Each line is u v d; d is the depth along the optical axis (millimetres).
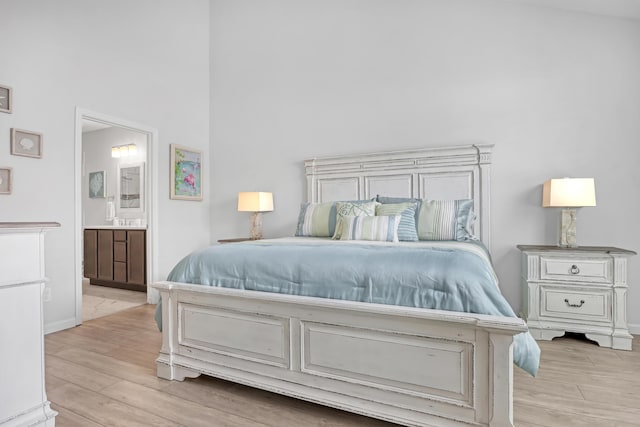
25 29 2809
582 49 2986
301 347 1738
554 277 2705
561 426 1581
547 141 3082
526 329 1282
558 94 3053
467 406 1424
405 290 1580
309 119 4078
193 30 4457
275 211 4262
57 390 1957
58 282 3021
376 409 1579
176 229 4223
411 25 3592
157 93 3979
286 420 1667
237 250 2107
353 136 3852
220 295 1938
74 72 3156
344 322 1639
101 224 5734
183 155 4281
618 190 2885
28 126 2822
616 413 1688
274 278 1867
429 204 3074
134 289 4730
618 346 2525
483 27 3305
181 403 1821
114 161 5605
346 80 3891
